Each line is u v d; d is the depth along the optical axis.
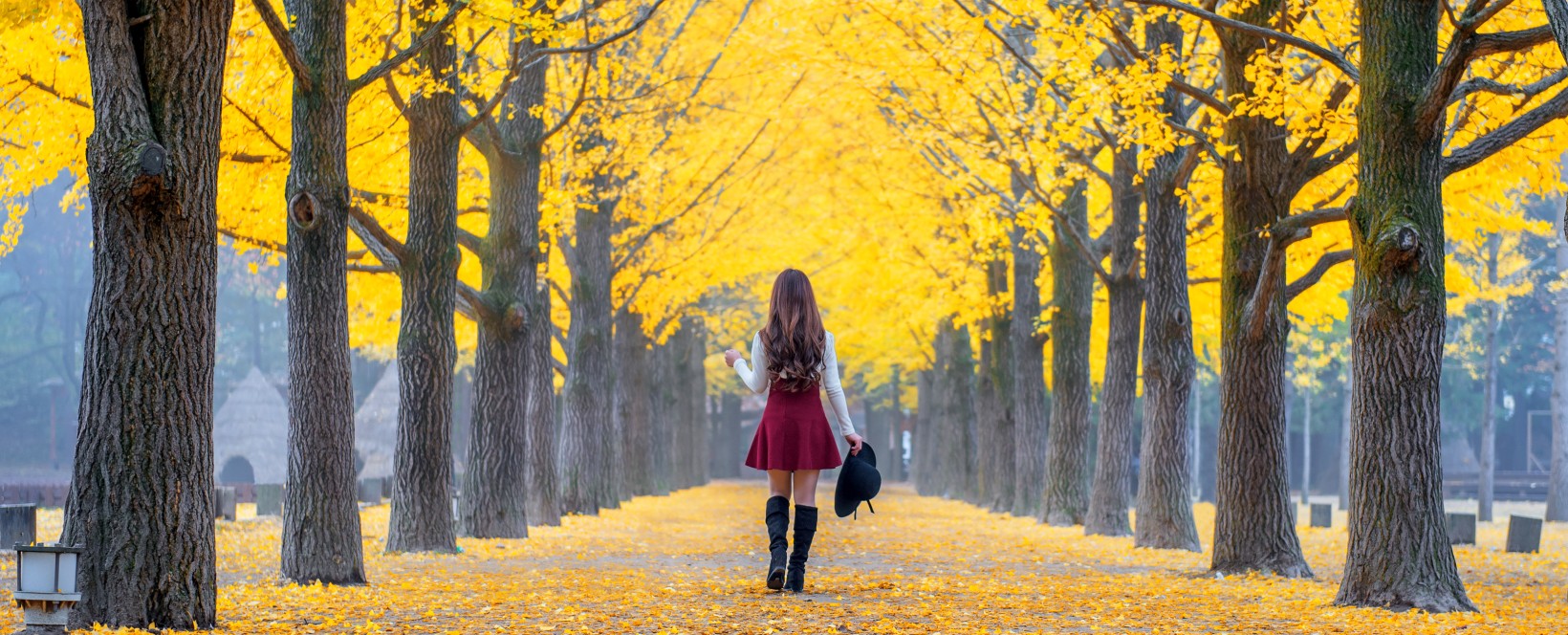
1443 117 7.82
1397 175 7.84
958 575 10.01
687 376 39.47
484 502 15.46
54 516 19.59
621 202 21.16
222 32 5.91
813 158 22.22
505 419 15.52
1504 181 12.02
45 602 5.38
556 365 24.84
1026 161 14.93
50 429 60.47
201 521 5.96
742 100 22.45
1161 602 7.91
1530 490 43.41
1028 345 22.66
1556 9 6.31
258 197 12.09
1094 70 11.52
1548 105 8.53
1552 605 8.88
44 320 63.09
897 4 13.98
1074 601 7.80
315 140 8.95
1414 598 7.82
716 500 30.25
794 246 25.86
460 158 16.45
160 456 5.80
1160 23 12.87
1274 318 10.78
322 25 8.94
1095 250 18.22
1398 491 7.92
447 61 11.64
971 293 21.36
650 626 5.81
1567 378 25.06
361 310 18.39
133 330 5.75
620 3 15.90
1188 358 14.73
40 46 10.29
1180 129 10.64
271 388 45.09
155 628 5.73
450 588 8.57
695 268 23.95
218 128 5.95
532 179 15.25
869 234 23.30
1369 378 8.02
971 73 14.01
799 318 6.39
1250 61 9.98
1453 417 55.22
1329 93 10.61
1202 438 63.25
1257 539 10.74
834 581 8.34
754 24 15.78
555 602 7.25
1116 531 16.84
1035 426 22.52
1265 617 7.25
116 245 5.71
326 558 9.02
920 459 41.00
